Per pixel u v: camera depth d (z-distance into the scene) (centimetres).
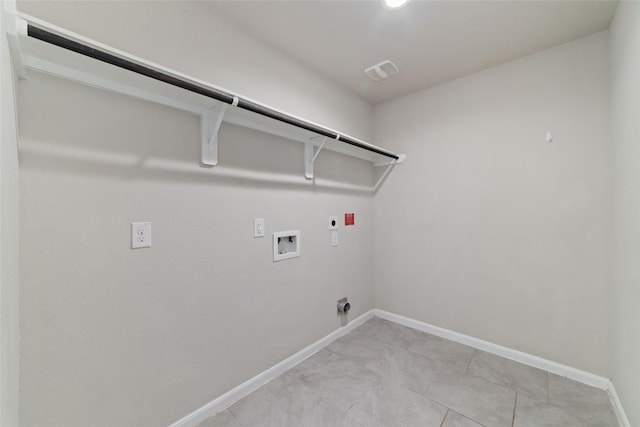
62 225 108
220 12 160
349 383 183
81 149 112
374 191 300
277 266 196
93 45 97
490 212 224
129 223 126
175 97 137
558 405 162
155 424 134
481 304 229
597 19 166
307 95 218
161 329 137
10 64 83
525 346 208
